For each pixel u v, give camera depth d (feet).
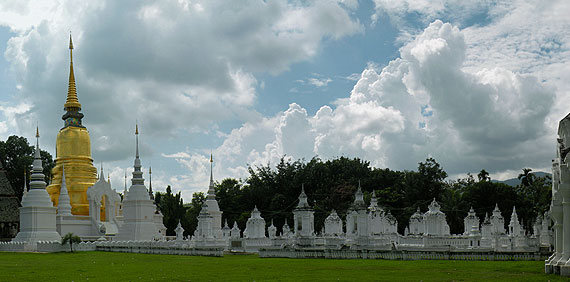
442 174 440.45
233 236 299.38
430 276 123.34
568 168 120.67
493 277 120.16
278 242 241.76
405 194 435.12
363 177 467.52
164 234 370.32
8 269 148.66
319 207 414.62
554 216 129.59
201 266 155.63
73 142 324.60
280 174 472.44
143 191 281.95
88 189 305.73
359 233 207.82
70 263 170.09
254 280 117.39
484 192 419.74
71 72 339.36
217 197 463.42
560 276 118.21
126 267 153.79
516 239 242.78
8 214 326.03
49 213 258.98
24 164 415.03
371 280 116.06
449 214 401.08
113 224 311.06
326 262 166.20
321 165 474.08
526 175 458.09
